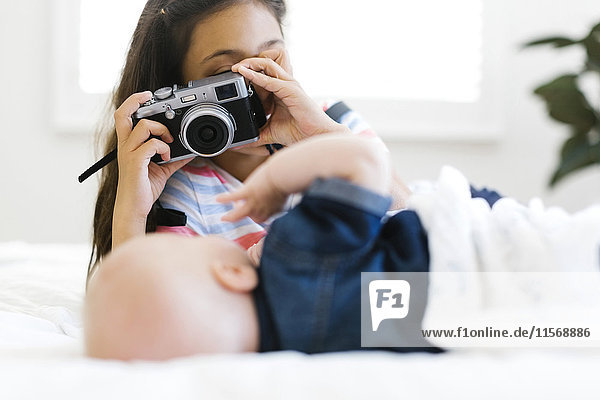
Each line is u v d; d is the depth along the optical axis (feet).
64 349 2.41
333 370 1.76
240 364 1.82
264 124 3.66
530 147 8.59
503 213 2.46
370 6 8.63
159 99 3.50
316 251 2.22
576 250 2.27
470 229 2.37
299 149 2.32
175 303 2.07
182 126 3.48
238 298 2.18
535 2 8.64
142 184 3.44
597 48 7.28
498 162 8.63
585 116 7.32
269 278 2.22
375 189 2.28
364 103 8.57
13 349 2.43
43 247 6.03
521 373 1.75
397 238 2.37
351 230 2.22
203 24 3.71
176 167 3.61
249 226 3.77
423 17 8.61
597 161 7.23
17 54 8.26
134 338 2.06
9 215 8.33
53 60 8.23
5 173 8.30
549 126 8.64
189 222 3.74
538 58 8.63
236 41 3.67
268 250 2.25
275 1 3.90
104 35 8.36
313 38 8.59
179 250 2.21
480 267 2.32
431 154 8.57
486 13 8.64
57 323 3.50
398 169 8.54
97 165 3.73
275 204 2.36
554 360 1.87
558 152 7.67
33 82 8.29
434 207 2.38
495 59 8.61
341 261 2.22
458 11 8.59
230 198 2.33
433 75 8.64
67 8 8.33
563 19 8.56
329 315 2.18
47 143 8.30
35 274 4.54
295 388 1.69
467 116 8.59
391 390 1.66
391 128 8.45
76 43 8.34
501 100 8.60
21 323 3.23
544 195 8.63
